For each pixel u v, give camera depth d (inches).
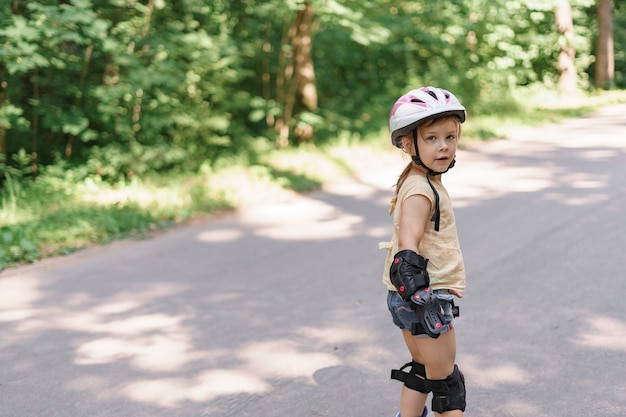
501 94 748.6
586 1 900.0
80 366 179.8
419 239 112.2
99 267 269.9
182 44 455.5
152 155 435.2
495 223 297.7
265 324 203.3
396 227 120.6
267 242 295.4
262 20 566.9
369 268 252.2
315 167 456.8
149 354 185.8
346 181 426.3
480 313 201.2
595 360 167.6
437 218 114.9
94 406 158.4
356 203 364.8
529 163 432.5
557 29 907.4
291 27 591.8
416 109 112.7
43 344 195.2
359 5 563.2
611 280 221.6
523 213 311.1
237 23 542.6
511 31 825.5
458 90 754.8
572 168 406.3
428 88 116.1
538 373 162.6
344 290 229.8
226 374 171.3
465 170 423.5
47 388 168.2
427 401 150.9
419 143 114.9
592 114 697.0
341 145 544.7
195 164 462.3
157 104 454.9
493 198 344.5
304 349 184.2
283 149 543.2
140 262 274.7
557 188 356.5
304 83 584.7
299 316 208.4
